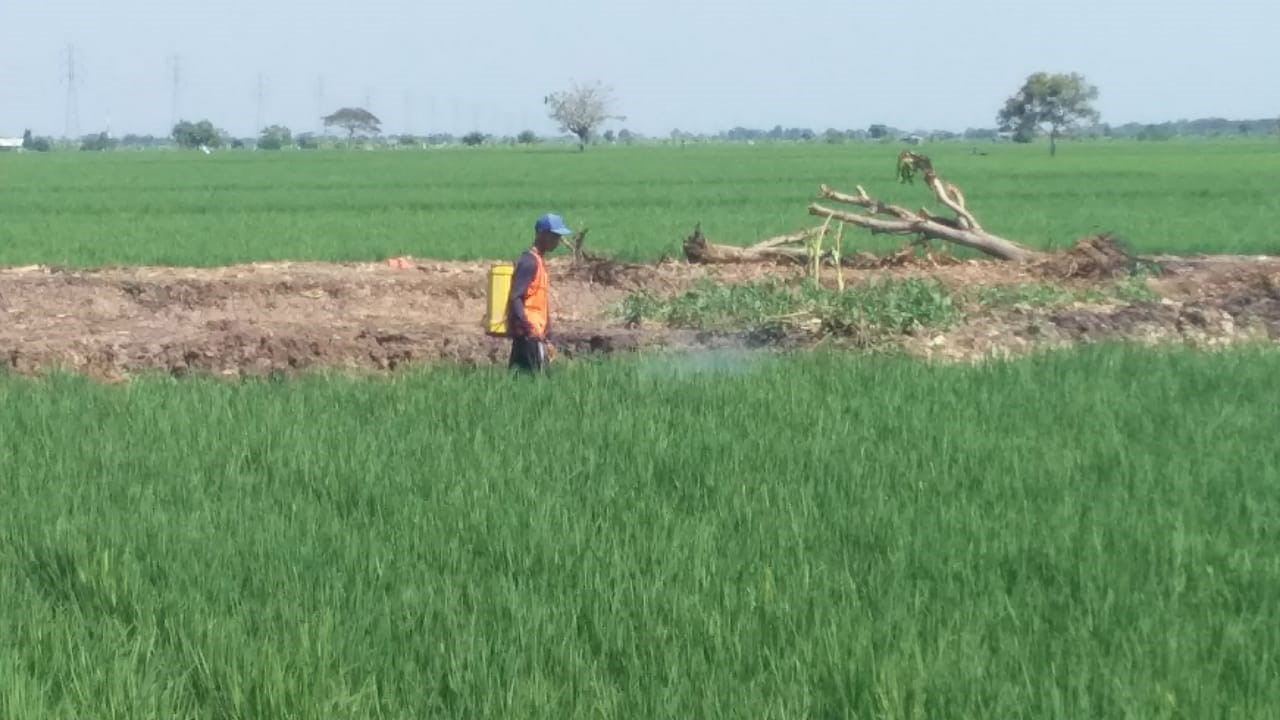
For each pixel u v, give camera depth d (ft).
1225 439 34.37
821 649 19.76
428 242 95.61
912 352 53.62
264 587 22.91
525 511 27.12
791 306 57.41
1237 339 55.88
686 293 61.62
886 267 75.87
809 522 26.86
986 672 19.11
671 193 166.91
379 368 54.13
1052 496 28.99
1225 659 19.58
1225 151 352.28
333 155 398.01
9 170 266.36
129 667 18.99
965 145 506.07
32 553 24.93
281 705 18.29
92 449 33.27
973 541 25.39
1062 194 159.33
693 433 34.68
